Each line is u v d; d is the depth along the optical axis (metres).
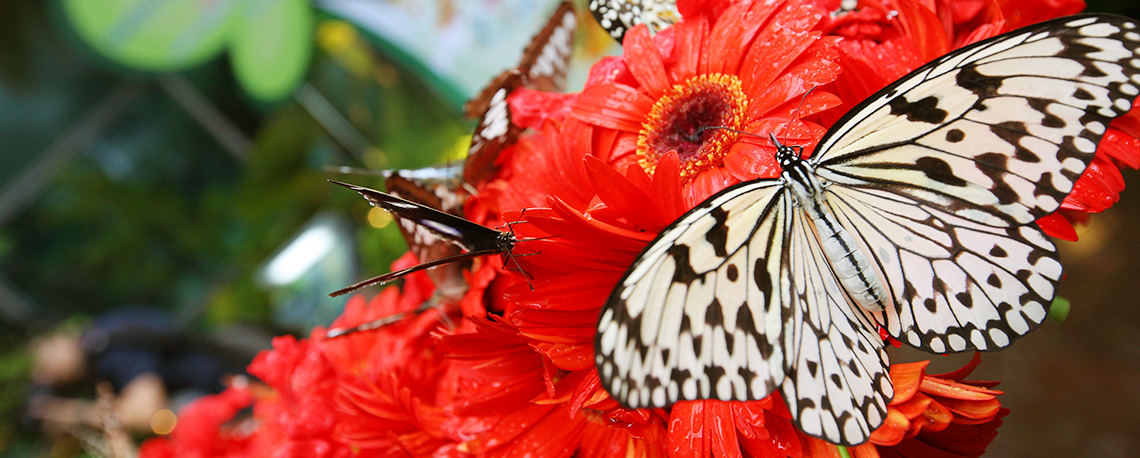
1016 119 0.30
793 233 0.31
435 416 0.37
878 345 0.31
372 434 0.37
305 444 0.41
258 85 1.50
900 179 0.31
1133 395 0.78
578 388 0.32
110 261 1.88
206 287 1.85
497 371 0.34
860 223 0.31
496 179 0.38
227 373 1.04
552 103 0.36
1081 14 0.29
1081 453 0.78
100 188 1.90
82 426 0.99
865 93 0.33
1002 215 0.30
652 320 0.30
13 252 1.89
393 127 1.29
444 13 1.18
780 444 0.32
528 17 1.11
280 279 1.22
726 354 0.30
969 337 0.31
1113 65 0.29
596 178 0.31
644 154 0.35
